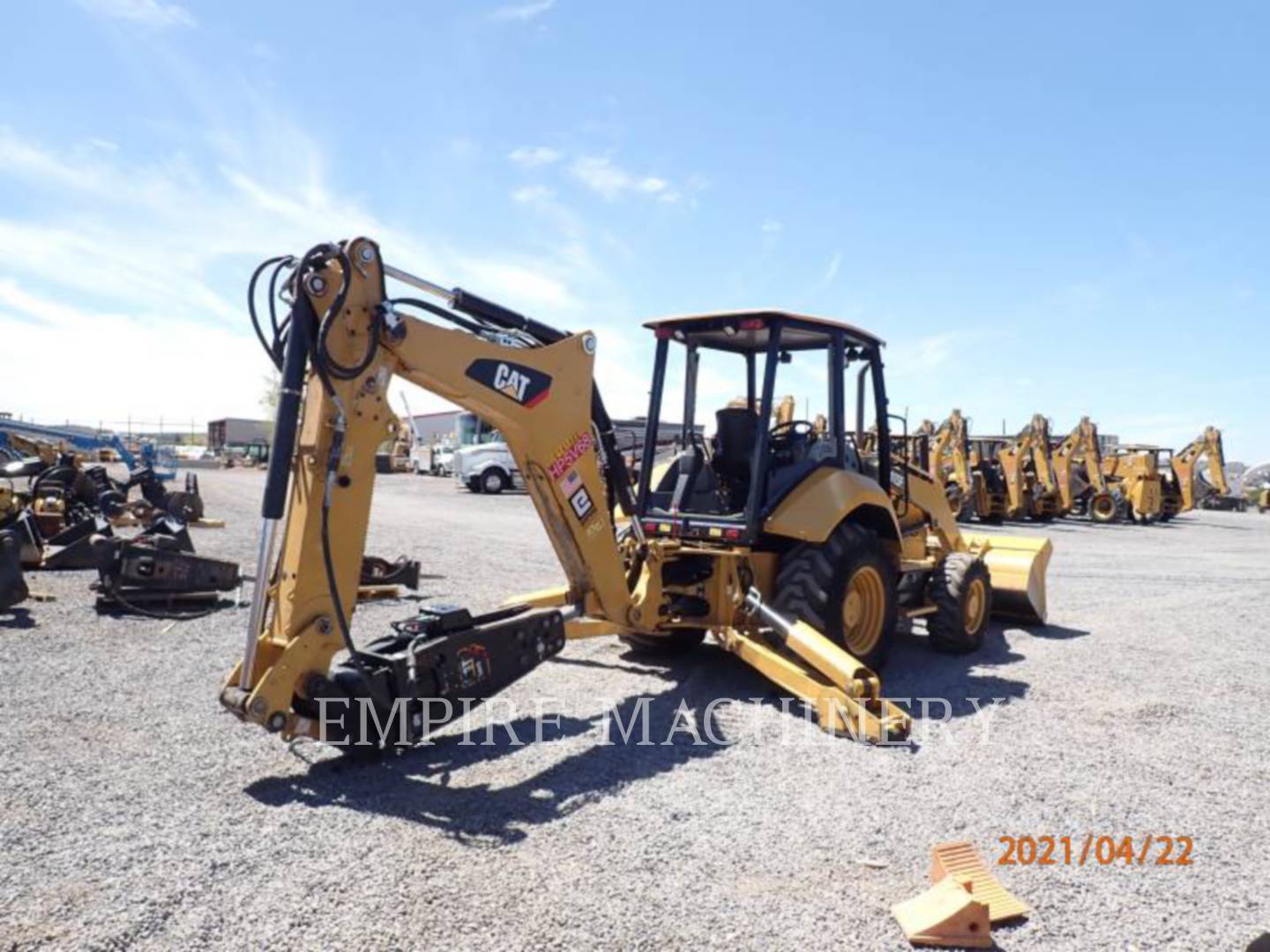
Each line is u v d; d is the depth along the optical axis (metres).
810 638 5.41
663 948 2.87
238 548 12.16
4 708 5.09
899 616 7.08
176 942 2.81
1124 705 5.83
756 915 3.10
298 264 4.03
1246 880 3.49
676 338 6.55
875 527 6.69
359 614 8.09
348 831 3.64
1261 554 16.89
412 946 2.83
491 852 3.50
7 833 3.54
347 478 4.16
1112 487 26.27
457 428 38.06
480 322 4.81
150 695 5.39
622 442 7.44
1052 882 3.43
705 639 7.24
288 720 4.04
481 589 9.56
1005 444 26.20
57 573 9.76
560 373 5.00
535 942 2.87
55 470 12.73
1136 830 3.91
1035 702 5.90
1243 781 4.54
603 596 5.30
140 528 13.80
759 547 6.20
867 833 3.79
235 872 3.28
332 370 4.07
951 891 3.07
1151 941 3.04
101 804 3.84
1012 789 4.34
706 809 3.98
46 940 2.80
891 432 7.29
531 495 5.12
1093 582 12.08
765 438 5.88
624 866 3.42
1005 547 8.80
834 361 6.30
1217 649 7.67
